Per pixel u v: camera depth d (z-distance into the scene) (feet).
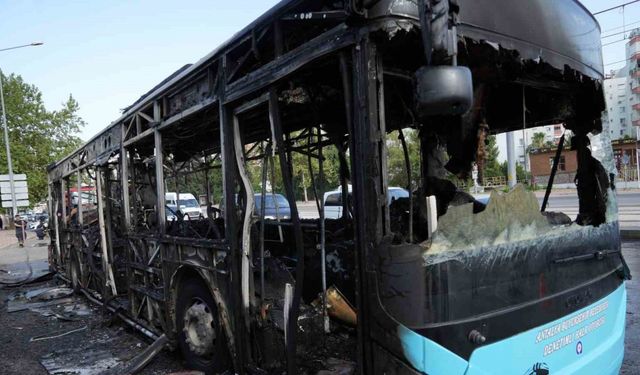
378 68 7.55
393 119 12.75
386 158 7.54
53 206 37.19
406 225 12.19
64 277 33.55
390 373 7.38
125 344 19.35
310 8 8.89
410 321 7.16
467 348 7.53
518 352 8.29
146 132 16.56
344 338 11.51
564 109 12.39
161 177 15.92
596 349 10.16
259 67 10.85
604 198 11.41
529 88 11.76
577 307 9.60
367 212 7.61
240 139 11.72
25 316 25.84
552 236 9.18
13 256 66.64
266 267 11.69
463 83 6.37
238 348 11.90
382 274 7.43
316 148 15.31
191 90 13.69
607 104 11.71
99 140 22.67
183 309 15.23
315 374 9.96
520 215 8.57
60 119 137.49
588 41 11.11
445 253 7.40
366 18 7.41
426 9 6.46
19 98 130.41
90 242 25.22
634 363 15.25
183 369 15.48
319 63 8.74
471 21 8.08
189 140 16.76
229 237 12.03
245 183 11.64
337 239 15.79
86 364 17.16
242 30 10.78
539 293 8.79
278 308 11.21
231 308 12.17
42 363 17.58
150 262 17.51
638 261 32.32
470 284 7.66
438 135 11.82
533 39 9.19
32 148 133.90
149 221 19.07
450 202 12.07
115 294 22.20
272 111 9.98
